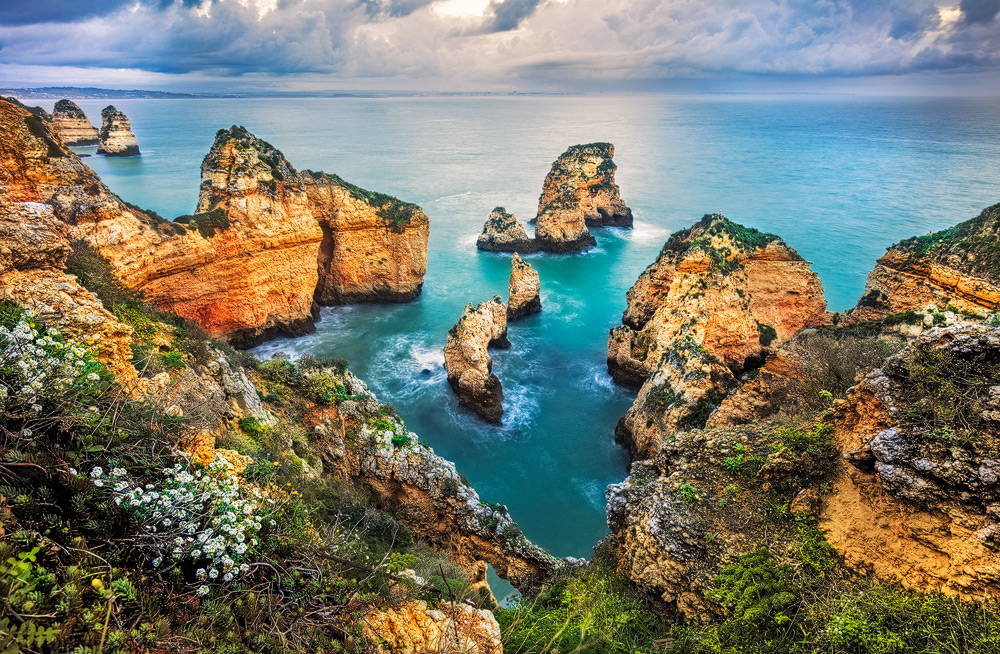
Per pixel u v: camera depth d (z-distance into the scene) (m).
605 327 56.66
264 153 45.44
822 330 30.66
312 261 50.09
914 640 10.58
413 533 19.86
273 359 24.08
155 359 15.16
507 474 34.88
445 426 39.50
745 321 37.91
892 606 11.33
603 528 30.53
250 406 17.98
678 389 31.62
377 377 45.81
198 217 41.25
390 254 58.69
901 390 13.01
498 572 20.52
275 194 45.28
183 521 6.41
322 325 54.44
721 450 17.05
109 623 5.30
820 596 12.37
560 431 39.28
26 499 5.49
